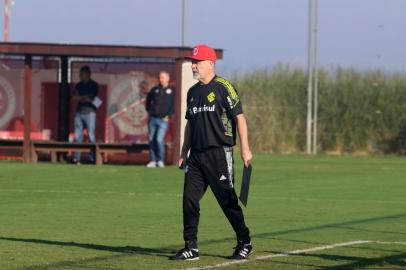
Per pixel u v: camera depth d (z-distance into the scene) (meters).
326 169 68.06
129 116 68.25
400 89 101.56
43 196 43.59
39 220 34.47
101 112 68.44
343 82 102.19
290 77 102.56
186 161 25.73
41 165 64.88
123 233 31.03
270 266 24.55
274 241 29.58
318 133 102.25
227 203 25.38
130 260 25.31
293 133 101.81
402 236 31.16
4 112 69.25
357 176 60.97
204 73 25.30
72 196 43.81
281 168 67.94
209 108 25.06
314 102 98.75
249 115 101.94
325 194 46.97
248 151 25.08
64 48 65.81
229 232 31.58
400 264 25.20
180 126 66.38
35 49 66.00
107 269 23.86
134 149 66.75
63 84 68.75
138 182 52.12
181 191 46.91
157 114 64.56
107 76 68.38
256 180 55.72
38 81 68.94
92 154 68.38
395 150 101.25
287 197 44.97
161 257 25.91
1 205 39.56
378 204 42.31
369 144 101.75
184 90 66.25
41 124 69.19
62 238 29.62
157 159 65.25
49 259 25.39
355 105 101.62
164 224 33.56
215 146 25.11
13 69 69.06
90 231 31.47
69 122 69.19
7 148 69.19
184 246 27.47
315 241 29.67
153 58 67.25
